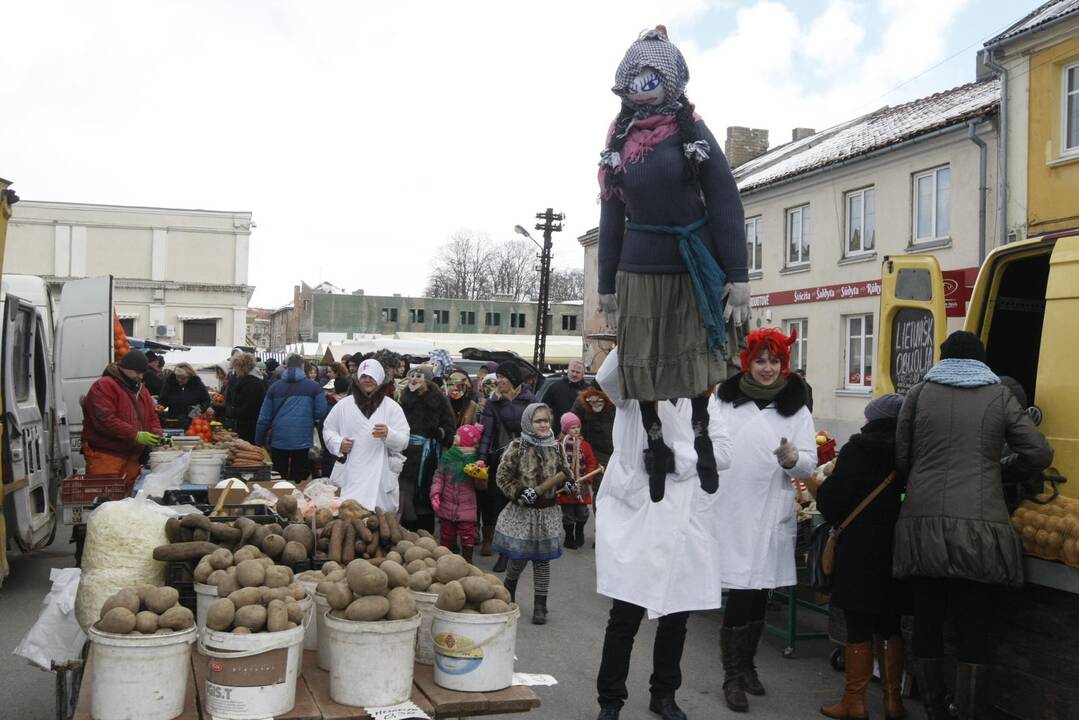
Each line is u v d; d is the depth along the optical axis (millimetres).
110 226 52375
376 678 3453
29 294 10344
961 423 4664
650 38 3486
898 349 7258
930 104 25297
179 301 53594
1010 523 4559
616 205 3650
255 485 6871
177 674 3342
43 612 4348
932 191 21109
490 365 14984
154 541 4230
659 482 4715
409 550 4355
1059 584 4379
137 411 9016
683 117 3451
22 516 8195
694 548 4879
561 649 6770
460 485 8852
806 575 6828
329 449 7934
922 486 4727
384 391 8094
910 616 5547
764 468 5699
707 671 6359
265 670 3303
